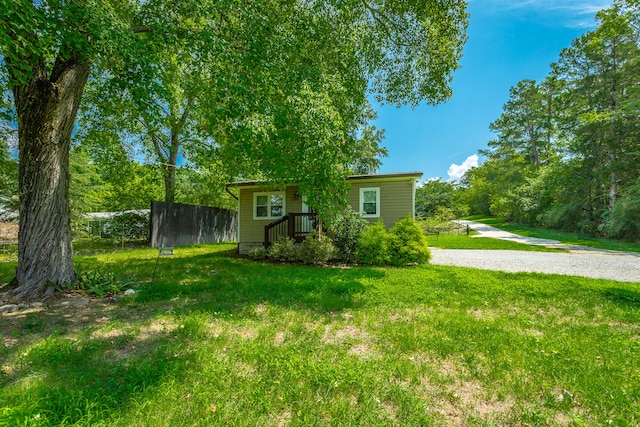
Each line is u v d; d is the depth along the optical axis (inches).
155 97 222.5
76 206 521.0
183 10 188.7
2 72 163.5
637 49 640.4
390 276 246.1
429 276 245.1
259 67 202.1
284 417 70.6
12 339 115.3
